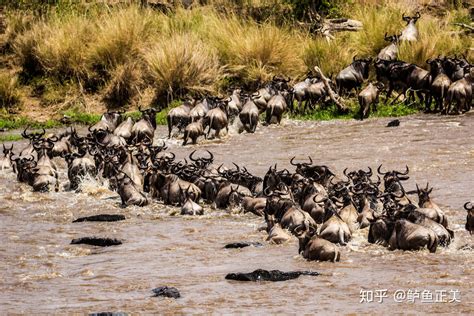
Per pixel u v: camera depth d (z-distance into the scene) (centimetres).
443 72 6956
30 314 2788
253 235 3816
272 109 6812
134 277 3219
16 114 7769
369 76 7869
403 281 3005
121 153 5131
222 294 2930
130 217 4294
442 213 3634
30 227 4128
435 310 2678
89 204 4606
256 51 8056
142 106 7800
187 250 3609
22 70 8488
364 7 9269
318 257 3316
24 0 9400
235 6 9550
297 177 4341
